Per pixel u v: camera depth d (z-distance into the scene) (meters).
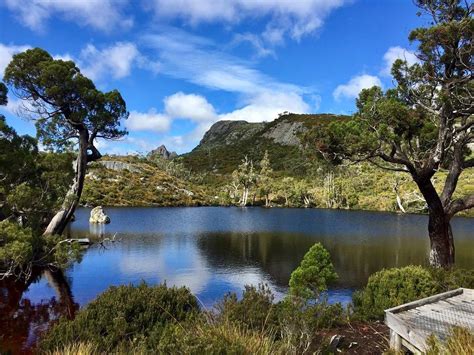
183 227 42.53
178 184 99.44
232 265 21.72
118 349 5.14
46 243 15.72
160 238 33.22
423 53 10.85
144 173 99.75
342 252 26.61
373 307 8.07
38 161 19.09
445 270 9.48
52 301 13.68
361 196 83.56
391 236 35.69
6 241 13.54
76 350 4.55
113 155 117.69
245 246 29.23
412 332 4.55
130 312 6.64
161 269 20.16
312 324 6.60
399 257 24.64
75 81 21.78
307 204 87.94
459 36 9.87
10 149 16.41
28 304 13.25
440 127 11.26
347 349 5.80
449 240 11.77
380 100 11.81
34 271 18.38
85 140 23.58
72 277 17.73
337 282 17.81
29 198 15.38
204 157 182.50
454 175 12.02
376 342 6.12
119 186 85.50
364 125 11.63
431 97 11.84
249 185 97.25
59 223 21.97
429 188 11.67
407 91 12.16
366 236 35.56
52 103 22.83
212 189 109.94
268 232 38.72
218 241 31.86
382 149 11.66
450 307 5.65
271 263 22.50
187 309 7.38
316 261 11.05
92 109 23.30
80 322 6.14
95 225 42.50
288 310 6.55
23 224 17.16
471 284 8.17
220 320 5.37
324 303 7.76
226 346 3.50
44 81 20.86
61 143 23.52
